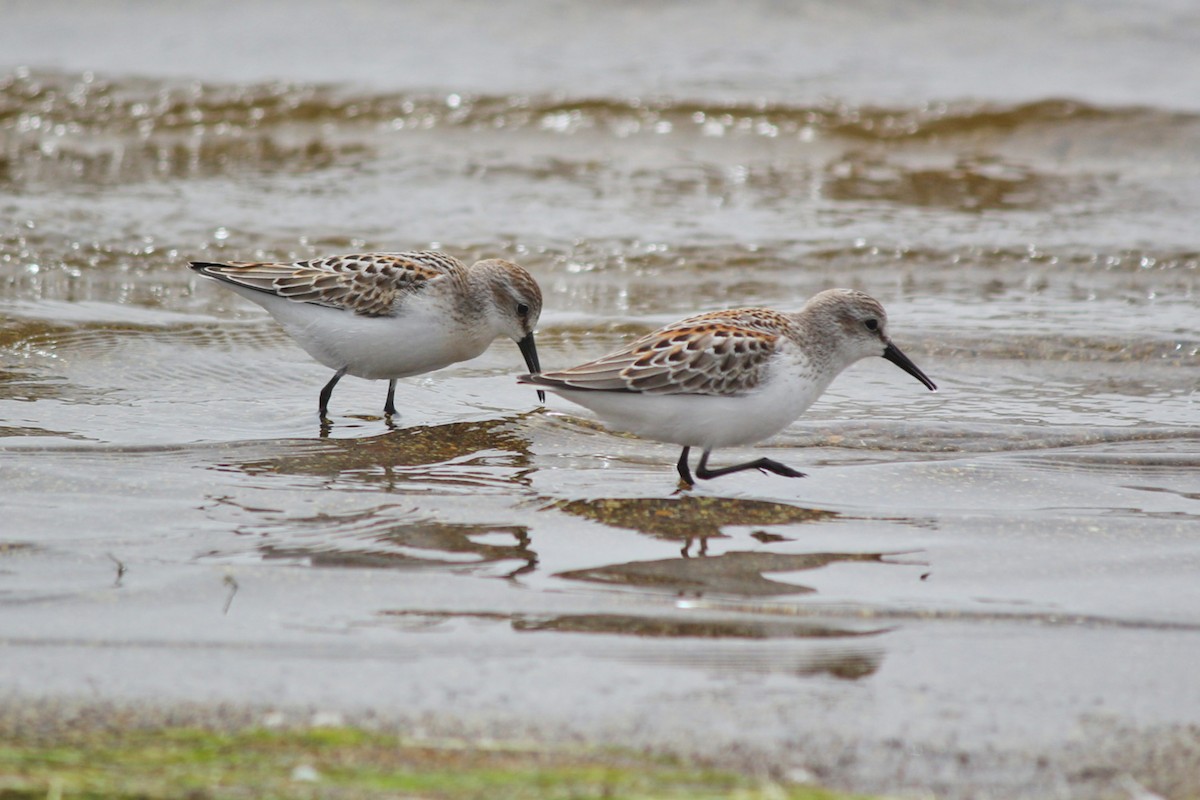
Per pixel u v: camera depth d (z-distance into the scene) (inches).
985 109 935.7
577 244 732.0
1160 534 406.9
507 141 900.6
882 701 295.9
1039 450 490.9
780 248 733.3
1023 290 686.5
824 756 270.1
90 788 240.8
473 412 530.9
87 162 852.6
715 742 274.5
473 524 410.3
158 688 292.8
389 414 525.7
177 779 247.0
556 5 1104.2
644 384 425.7
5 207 763.4
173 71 975.6
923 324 629.9
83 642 315.9
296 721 278.8
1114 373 578.9
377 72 984.3
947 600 355.3
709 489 449.1
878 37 1079.0
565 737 274.8
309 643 319.6
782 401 434.9
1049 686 304.7
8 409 506.6
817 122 921.5
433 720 281.0
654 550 392.8
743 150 897.5
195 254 701.9
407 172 847.1
